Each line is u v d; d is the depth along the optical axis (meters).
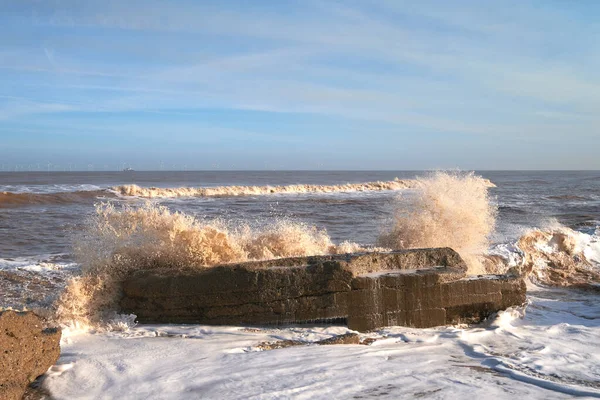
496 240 12.52
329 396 4.13
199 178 108.56
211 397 4.18
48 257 11.60
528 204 32.81
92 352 5.42
